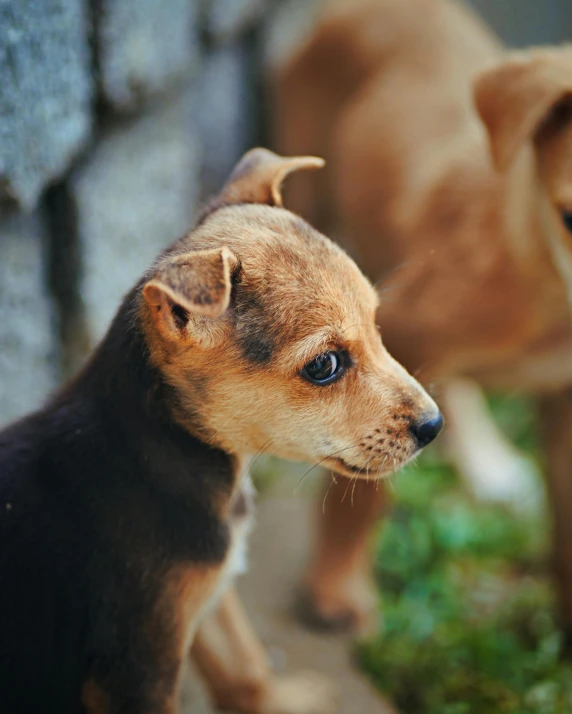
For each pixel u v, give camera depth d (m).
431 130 0.90
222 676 0.76
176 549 0.66
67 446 0.67
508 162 0.77
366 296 0.66
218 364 0.64
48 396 0.75
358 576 0.88
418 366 0.84
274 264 0.64
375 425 0.65
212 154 1.11
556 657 0.86
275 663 0.84
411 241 0.86
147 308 0.64
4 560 0.66
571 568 0.87
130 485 0.66
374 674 0.84
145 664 0.66
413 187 0.88
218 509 0.67
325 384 0.65
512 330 0.82
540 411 0.88
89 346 0.85
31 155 0.74
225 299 0.59
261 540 0.94
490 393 1.14
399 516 0.98
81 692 0.67
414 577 0.93
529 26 1.37
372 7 0.99
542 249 0.79
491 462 1.03
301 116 1.04
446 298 0.82
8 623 0.66
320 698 0.80
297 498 0.98
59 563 0.66
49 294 0.83
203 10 0.94
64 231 0.83
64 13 0.75
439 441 1.06
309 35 1.04
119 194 0.86
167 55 0.87
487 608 0.91
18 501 0.67
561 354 0.83
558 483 0.87
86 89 0.79
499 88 0.78
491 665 0.84
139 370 0.66
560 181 0.76
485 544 0.96
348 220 0.96
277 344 0.64
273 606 0.88
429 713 0.82
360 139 0.94
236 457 0.68
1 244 0.77
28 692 0.67
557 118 0.77
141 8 0.82
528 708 0.82
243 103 1.16
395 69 0.96
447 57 0.94
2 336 0.78
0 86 0.71
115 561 0.66
